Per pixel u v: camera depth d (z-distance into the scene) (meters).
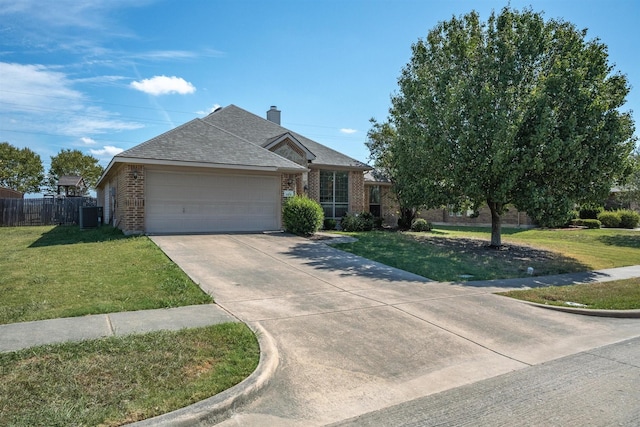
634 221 27.56
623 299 8.45
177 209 14.81
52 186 55.38
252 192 16.11
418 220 22.42
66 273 8.54
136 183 14.05
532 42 13.75
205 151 15.25
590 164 12.79
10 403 3.55
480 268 11.52
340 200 21.33
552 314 7.46
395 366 4.87
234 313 6.45
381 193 24.38
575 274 11.64
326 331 5.93
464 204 15.61
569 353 5.52
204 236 13.95
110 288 7.45
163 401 3.67
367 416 3.71
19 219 25.31
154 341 5.00
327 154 21.73
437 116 14.33
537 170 12.66
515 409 3.88
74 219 26.50
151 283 7.84
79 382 3.96
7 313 5.96
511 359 5.23
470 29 14.90
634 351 5.65
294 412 3.77
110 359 4.47
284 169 15.92
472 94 13.41
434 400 4.05
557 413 3.81
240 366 4.47
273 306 7.00
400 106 17.38
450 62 15.22
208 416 3.56
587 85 13.28
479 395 4.18
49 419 3.32
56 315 5.93
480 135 13.20
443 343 5.69
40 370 4.16
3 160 48.75
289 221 15.53
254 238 14.07
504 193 13.17
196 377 4.17
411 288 8.77
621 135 12.87
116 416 3.41
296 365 4.79
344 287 8.56
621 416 3.76
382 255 12.32
